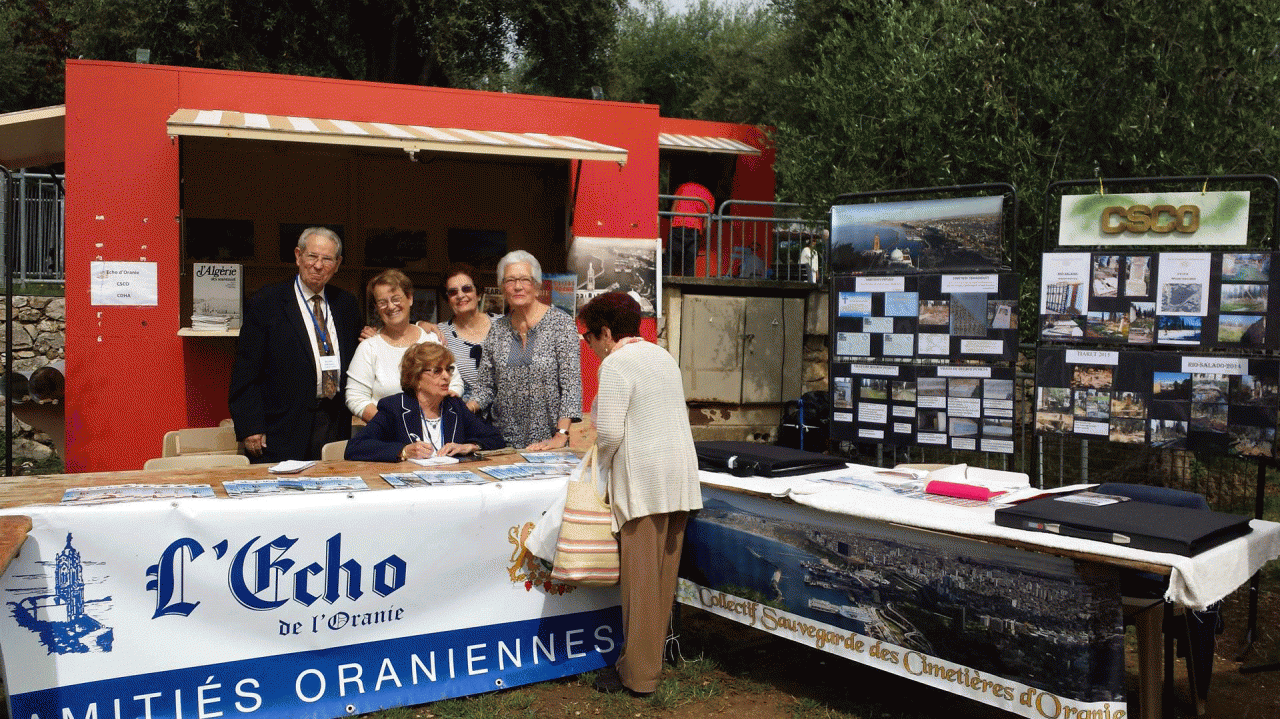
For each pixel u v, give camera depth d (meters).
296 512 3.51
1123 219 4.89
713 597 4.27
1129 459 6.96
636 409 3.81
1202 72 7.39
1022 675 3.14
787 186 9.99
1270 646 4.63
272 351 5.07
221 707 3.39
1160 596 3.27
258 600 3.46
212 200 8.07
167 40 15.29
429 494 3.78
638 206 8.05
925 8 8.84
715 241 11.70
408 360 4.55
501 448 4.85
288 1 15.96
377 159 8.48
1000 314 5.31
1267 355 4.55
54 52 18.62
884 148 8.81
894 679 4.27
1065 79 7.74
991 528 3.16
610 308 3.95
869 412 5.82
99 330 6.69
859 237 5.81
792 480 4.11
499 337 5.21
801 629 3.87
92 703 3.19
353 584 3.64
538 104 7.78
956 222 5.44
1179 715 3.84
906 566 3.49
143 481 3.76
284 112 7.13
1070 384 5.09
